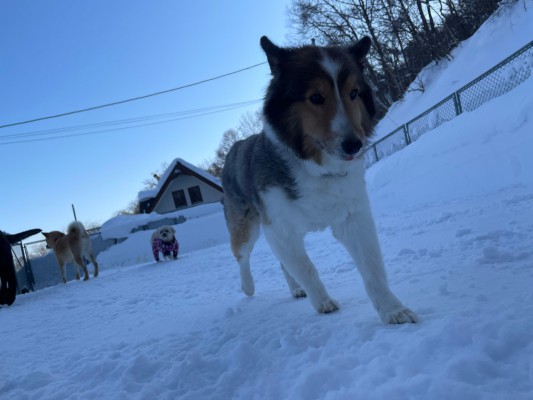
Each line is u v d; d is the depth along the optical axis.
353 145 0.69
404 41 8.30
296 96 0.76
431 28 7.47
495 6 6.39
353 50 0.86
